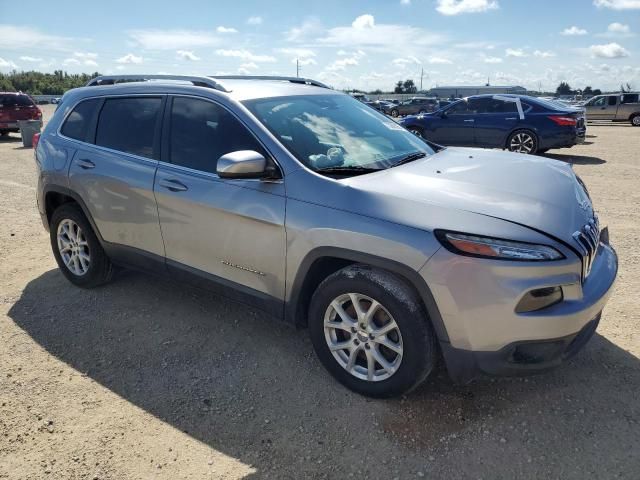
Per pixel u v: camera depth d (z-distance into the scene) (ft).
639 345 11.19
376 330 9.33
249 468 8.22
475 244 8.14
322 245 9.39
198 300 14.14
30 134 53.83
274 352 11.49
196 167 11.49
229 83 12.21
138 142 12.71
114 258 13.80
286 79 14.51
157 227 12.21
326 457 8.40
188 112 11.89
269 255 10.27
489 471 7.98
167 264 12.37
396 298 8.75
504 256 8.05
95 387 10.36
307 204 9.64
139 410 9.64
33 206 25.14
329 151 10.74
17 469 8.24
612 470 7.90
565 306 8.34
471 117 41.65
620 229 19.44
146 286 15.08
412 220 8.62
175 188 11.58
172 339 12.14
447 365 8.79
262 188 10.24
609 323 12.15
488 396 9.72
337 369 10.02
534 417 9.12
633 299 13.34
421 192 9.09
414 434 8.80
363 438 8.77
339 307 9.73
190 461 8.38
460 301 8.25
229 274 11.18
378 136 12.21
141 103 12.87
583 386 9.91
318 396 9.90
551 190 9.60
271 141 10.42
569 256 8.33
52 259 17.60
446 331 8.53
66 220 14.67
